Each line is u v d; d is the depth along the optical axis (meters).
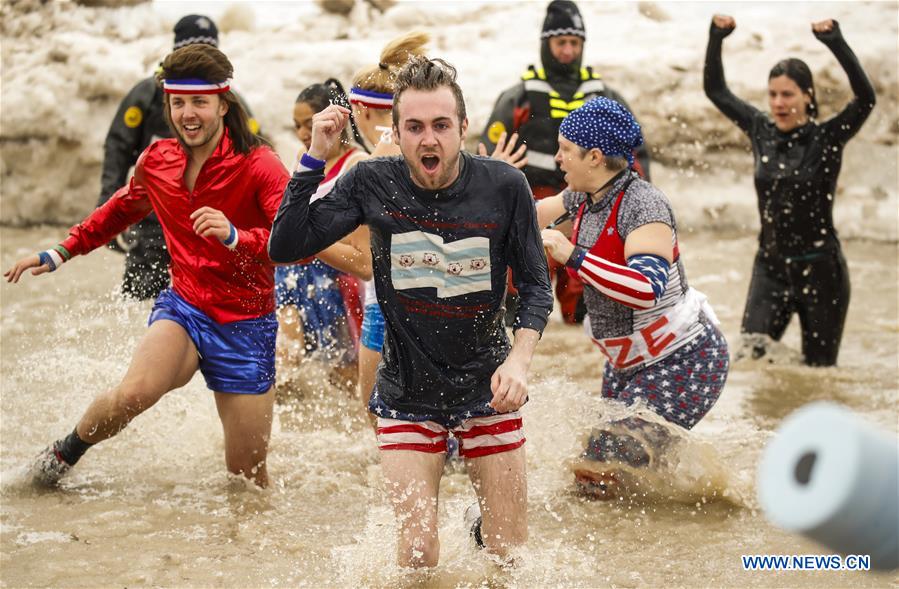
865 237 13.08
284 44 14.12
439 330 3.92
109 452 5.97
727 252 12.28
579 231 5.24
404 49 5.57
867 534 0.95
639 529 4.89
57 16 14.20
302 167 3.79
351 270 5.39
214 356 5.14
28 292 10.15
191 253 5.09
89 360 7.61
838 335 7.96
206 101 4.94
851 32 13.45
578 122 5.09
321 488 5.48
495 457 4.11
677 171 13.52
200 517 5.05
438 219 3.83
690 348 5.25
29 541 4.72
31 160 13.73
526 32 14.26
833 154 7.73
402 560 4.07
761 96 13.28
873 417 6.62
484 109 13.09
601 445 5.28
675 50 13.60
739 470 5.57
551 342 8.74
